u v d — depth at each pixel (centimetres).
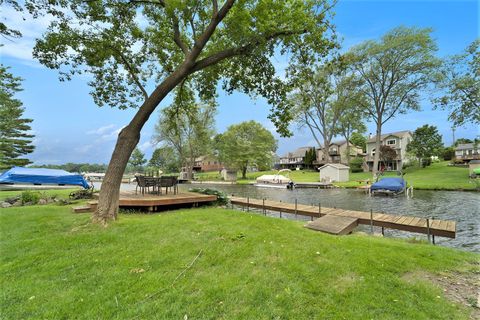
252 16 613
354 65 2733
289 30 639
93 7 600
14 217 605
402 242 498
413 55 2516
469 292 278
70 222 550
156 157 6331
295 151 6216
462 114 2095
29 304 237
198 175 5134
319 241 449
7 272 307
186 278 294
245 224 554
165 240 432
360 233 630
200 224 547
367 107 2970
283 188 2661
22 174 1681
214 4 588
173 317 220
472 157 3753
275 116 806
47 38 589
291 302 248
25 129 2766
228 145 4047
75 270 313
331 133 3409
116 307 233
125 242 421
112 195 559
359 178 3052
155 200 760
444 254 402
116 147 573
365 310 237
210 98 970
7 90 2152
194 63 596
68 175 1823
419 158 3522
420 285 290
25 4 540
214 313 227
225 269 321
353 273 317
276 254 375
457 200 1513
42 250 378
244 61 736
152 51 769
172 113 1021
